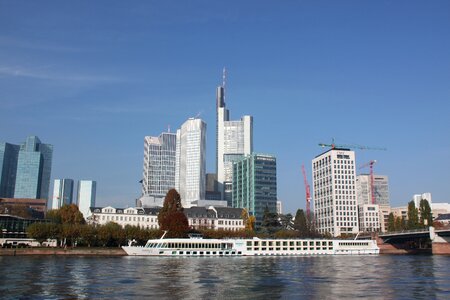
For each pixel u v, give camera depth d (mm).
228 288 66812
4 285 68125
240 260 143375
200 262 130000
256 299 56625
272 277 83625
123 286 67875
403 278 82625
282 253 182750
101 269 98562
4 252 166625
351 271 98625
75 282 72562
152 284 70688
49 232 185375
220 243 173500
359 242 195750
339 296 59188
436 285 71438
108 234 193125
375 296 59094
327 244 189875
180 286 68562
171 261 133625
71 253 174125
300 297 58281
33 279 76625
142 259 145250
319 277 84125
